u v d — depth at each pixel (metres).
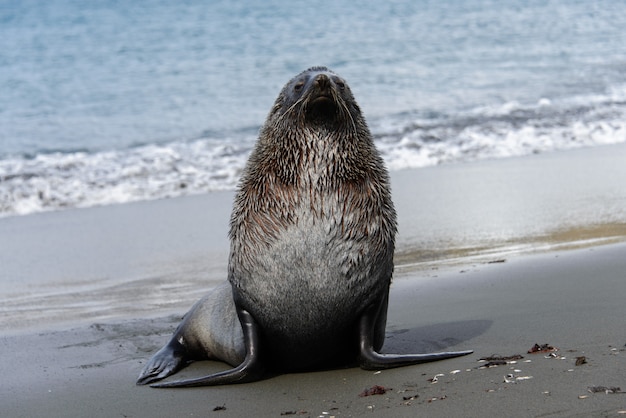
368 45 102.62
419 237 38.47
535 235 37.78
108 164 58.00
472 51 100.00
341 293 19.69
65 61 97.62
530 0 132.12
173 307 30.14
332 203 19.75
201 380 20.09
